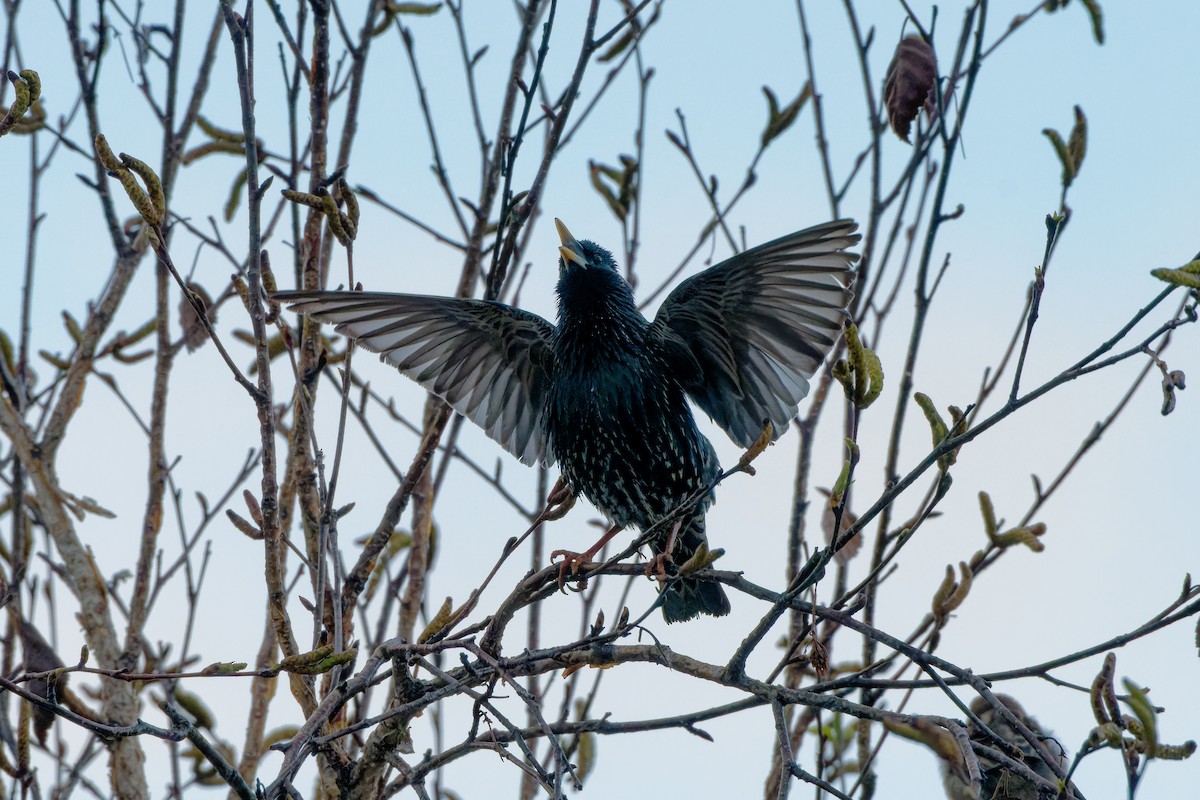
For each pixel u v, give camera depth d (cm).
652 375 1182
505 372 1256
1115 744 640
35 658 981
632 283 1214
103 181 1173
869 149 1188
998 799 940
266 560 891
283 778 769
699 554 786
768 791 1058
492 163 1178
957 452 746
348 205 925
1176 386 660
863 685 782
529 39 1186
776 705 789
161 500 1124
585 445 1197
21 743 968
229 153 1214
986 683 741
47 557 1134
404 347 1199
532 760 748
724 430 1215
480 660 910
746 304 1137
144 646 1096
